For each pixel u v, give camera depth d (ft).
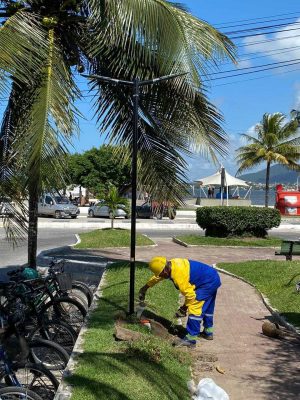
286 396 15.69
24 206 24.90
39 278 19.75
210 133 27.66
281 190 123.54
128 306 23.08
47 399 13.71
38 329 17.57
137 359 16.21
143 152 28.60
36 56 21.54
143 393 13.76
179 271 20.07
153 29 22.90
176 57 22.63
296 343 21.02
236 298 29.35
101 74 27.61
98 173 128.47
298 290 27.04
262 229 59.67
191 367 17.60
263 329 22.20
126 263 36.42
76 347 17.02
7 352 13.88
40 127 20.08
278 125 107.86
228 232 58.90
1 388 12.51
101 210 102.94
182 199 29.09
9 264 43.80
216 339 21.36
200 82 22.97
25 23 22.16
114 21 23.72
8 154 23.56
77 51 26.20
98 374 14.62
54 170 19.88
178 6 25.09
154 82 21.65
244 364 18.38
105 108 28.50
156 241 61.26
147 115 27.76
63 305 20.15
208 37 23.54
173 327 21.50
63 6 25.04
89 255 46.70
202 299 19.99
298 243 37.96
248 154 109.19
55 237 64.75
